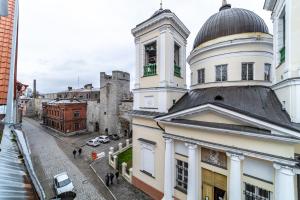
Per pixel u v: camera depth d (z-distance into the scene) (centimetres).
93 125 4688
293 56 846
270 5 1117
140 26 1593
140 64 1670
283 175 782
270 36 1429
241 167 947
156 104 1499
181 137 1200
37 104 7619
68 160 2630
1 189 403
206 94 1429
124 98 4416
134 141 1730
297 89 824
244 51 1400
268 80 1410
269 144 826
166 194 1300
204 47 1548
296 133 730
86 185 1820
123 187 1727
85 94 6125
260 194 934
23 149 701
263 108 1006
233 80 1420
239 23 1450
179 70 1634
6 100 845
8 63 889
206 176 1160
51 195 1669
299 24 832
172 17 1415
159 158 1459
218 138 1010
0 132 787
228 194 1046
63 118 4403
